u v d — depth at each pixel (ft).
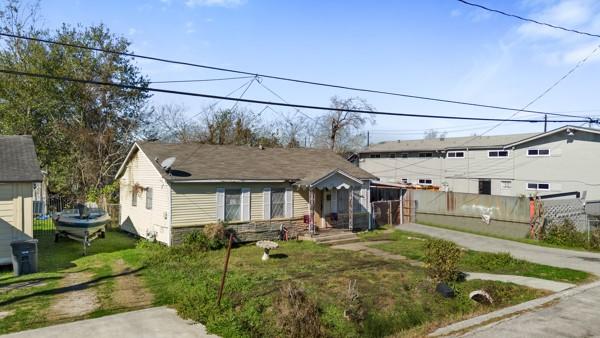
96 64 115.24
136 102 124.77
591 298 35.04
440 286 38.73
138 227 72.33
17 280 43.78
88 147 109.81
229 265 49.44
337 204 79.05
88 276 45.29
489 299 36.35
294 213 73.31
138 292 38.81
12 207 50.90
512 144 106.52
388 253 58.23
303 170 76.69
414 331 28.89
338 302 35.01
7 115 100.68
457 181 121.39
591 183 92.48
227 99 32.86
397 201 89.76
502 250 60.95
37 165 54.80
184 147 73.31
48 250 60.75
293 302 30.40
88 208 76.23
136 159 73.97
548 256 56.08
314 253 57.77
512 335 26.16
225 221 65.26
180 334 28.14
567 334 26.30
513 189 107.96
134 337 27.48
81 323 30.07
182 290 37.93
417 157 132.87
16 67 102.89
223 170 67.41
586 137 93.61
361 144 201.57
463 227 81.76
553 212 70.90
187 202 61.93
